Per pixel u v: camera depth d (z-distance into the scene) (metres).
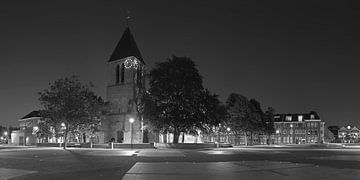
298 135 148.50
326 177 17.23
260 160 28.44
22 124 122.81
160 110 63.78
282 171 19.83
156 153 39.66
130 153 39.44
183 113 63.38
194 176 17.62
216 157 32.41
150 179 16.58
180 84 64.75
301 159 29.98
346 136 147.12
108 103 76.81
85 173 18.94
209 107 65.06
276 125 150.62
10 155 35.19
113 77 81.19
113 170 20.39
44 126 66.88
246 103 87.88
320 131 146.62
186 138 87.12
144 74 78.94
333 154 39.16
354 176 17.62
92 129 66.81
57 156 33.53
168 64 67.12
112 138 75.00
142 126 72.69
